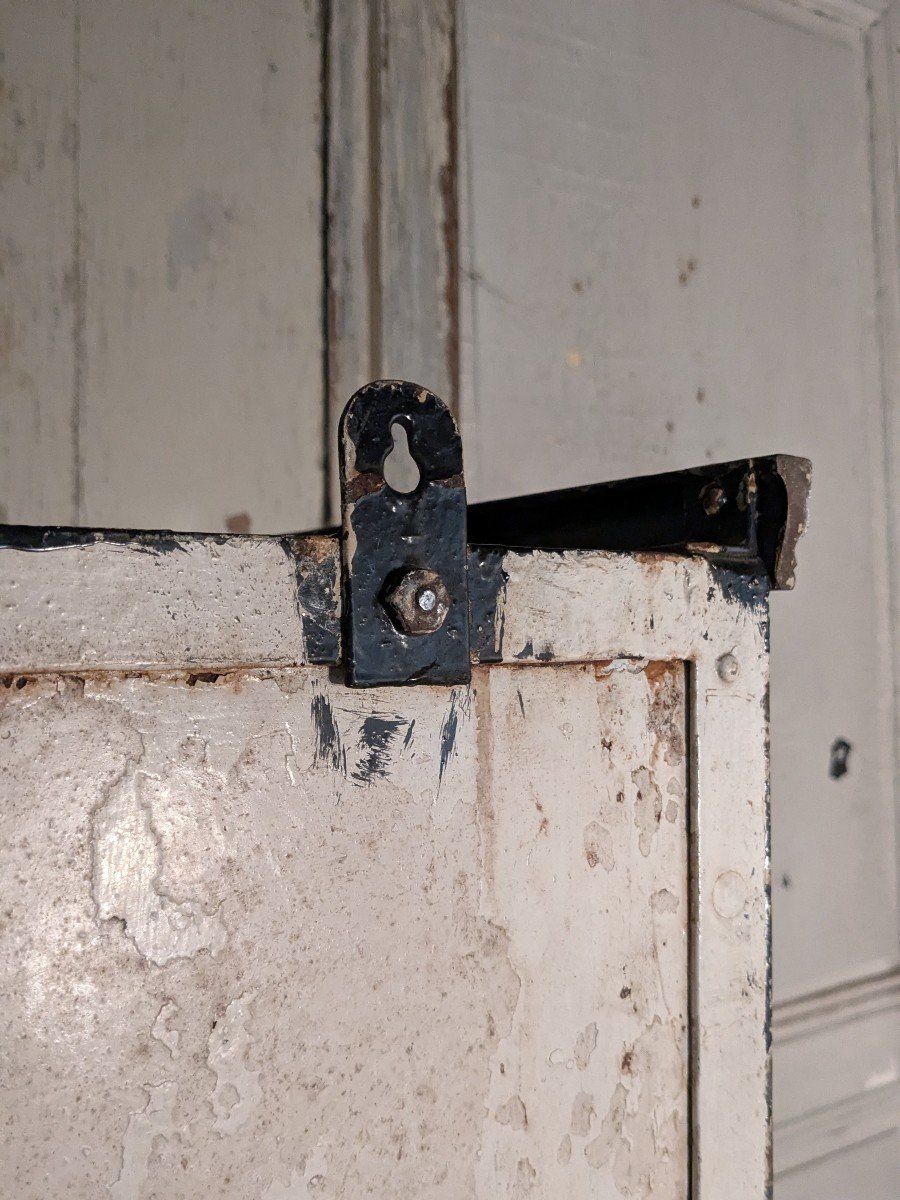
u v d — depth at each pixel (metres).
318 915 0.26
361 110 0.53
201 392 0.48
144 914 0.24
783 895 0.65
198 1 0.49
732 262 0.66
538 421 0.57
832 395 0.70
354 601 0.26
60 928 0.23
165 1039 0.24
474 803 0.28
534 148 0.58
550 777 0.29
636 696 0.30
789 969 0.65
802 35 0.70
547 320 0.58
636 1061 0.30
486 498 0.55
